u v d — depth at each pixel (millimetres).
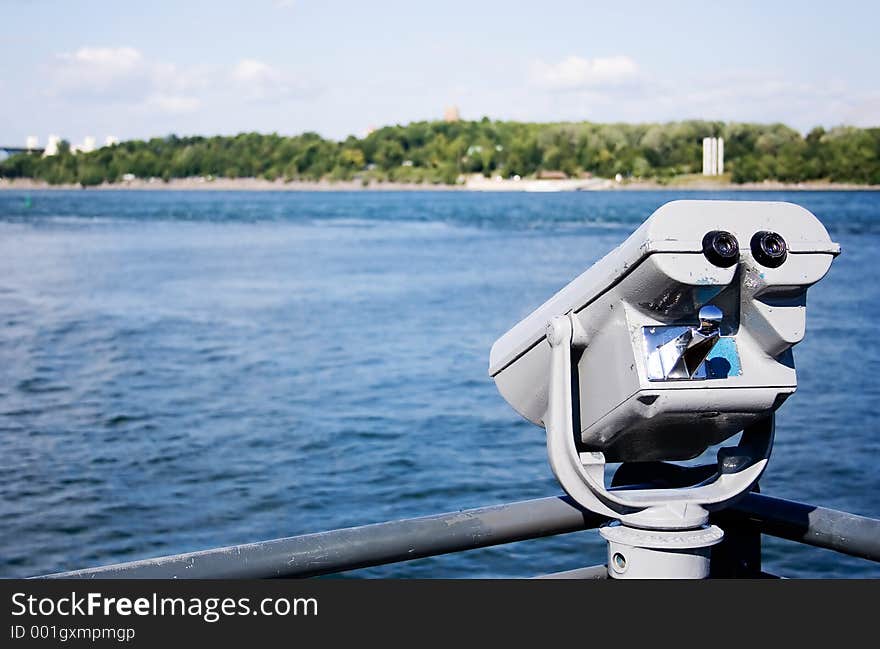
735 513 2389
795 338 1988
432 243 63938
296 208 135500
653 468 2393
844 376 18406
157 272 44719
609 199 151500
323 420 15289
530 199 154750
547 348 2160
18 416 15859
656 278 1901
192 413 15930
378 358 21359
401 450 13305
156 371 19984
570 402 2072
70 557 9484
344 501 11164
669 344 1990
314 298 33906
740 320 2037
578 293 2080
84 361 21250
